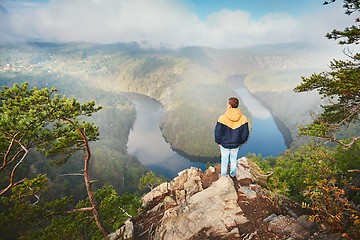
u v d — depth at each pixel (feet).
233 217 20.27
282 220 19.12
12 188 31.40
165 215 23.02
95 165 332.39
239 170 27.61
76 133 32.35
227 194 22.36
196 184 29.48
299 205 22.13
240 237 18.42
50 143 31.53
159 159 463.83
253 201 22.12
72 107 28.22
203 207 21.34
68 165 314.35
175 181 32.22
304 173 42.32
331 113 27.81
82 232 41.04
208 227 19.66
